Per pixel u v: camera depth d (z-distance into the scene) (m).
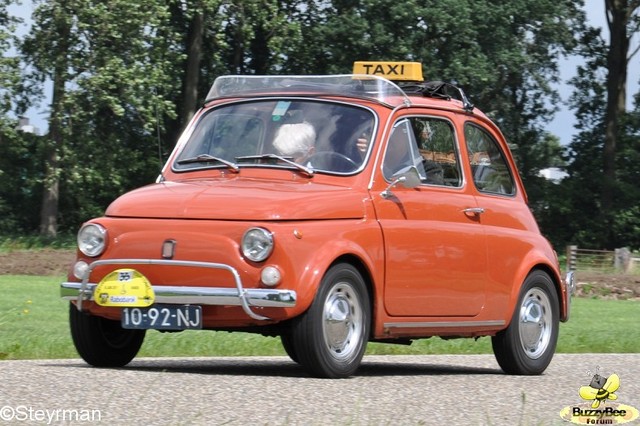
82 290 9.87
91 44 58.06
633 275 47.81
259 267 9.35
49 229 62.06
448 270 10.92
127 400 7.82
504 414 8.12
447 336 11.24
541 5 66.38
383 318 10.22
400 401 8.45
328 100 10.98
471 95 66.69
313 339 9.45
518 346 11.77
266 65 69.50
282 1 67.56
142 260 9.67
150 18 57.41
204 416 7.29
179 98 67.94
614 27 76.31
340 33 63.84
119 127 64.69
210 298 9.43
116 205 10.12
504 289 11.63
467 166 11.63
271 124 10.94
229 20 64.69
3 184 64.94
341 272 9.70
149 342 14.23
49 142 59.88
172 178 10.98
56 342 14.02
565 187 76.44
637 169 78.06
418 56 63.97
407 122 11.05
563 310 12.47
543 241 12.31
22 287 30.45
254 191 9.90
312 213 9.67
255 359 13.05
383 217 10.31
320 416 7.49
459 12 63.03
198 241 9.53
